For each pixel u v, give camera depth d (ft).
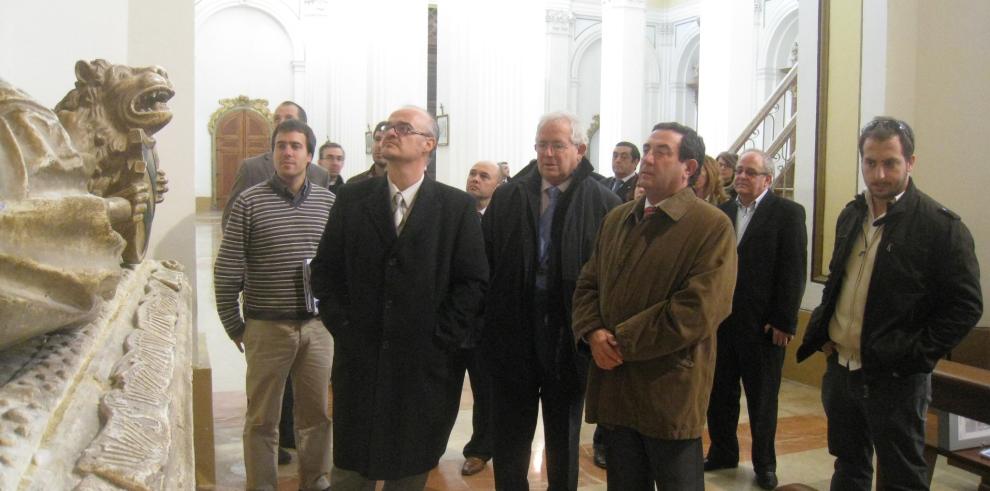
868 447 9.95
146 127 6.37
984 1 17.10
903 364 8.90
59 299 3.18
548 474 10.45
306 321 11.35
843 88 18.98
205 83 79.36
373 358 8.68
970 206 17.47
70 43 9.59
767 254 13.37
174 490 2.85
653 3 73.36
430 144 9.12
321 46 76.23
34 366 3.17
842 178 19.10
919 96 17.89
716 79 41.98
